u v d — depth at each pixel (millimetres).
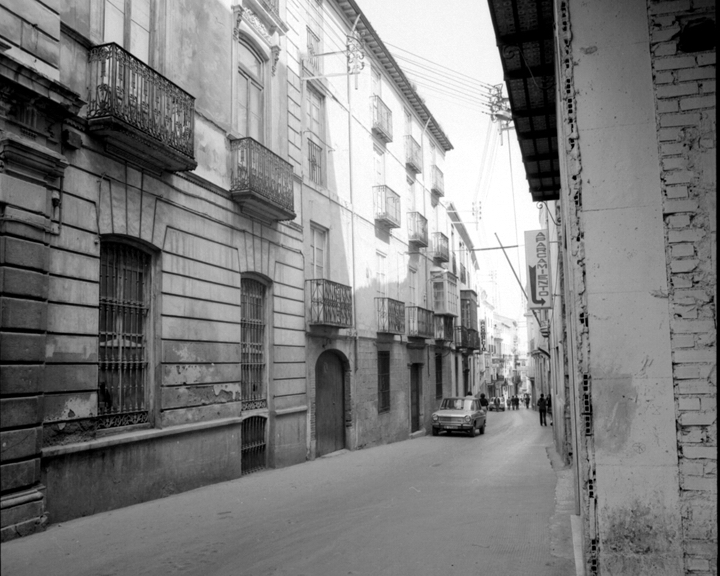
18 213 7641
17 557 6531
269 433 14383
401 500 10133
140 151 9875
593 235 4969
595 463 4855
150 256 10609
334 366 19094
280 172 14195
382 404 22938
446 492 10969
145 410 10273
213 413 11883
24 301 7660
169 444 10508
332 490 11195
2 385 7312
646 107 4953
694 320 4758
